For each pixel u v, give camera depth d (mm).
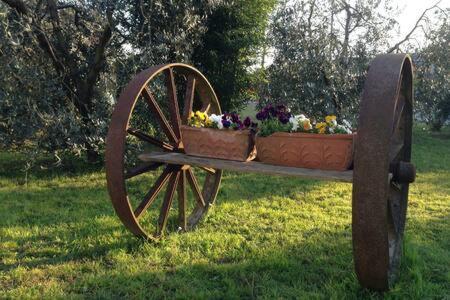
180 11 6676
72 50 6777
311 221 4641
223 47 8789
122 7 6109
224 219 4629
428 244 3957
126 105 3365
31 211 4945
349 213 4992
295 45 7363
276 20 7707
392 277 3084
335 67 7117
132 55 6410
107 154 3346
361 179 2426
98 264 3432
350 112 7145
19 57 5770
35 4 6629
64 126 6023
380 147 2381
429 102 8438
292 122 3189
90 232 4141
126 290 3033
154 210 4898
